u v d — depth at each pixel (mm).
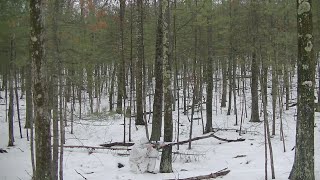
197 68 25734
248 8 13227
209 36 20312
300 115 9078
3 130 22031
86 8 12695
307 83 8961
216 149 17203
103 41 22031
